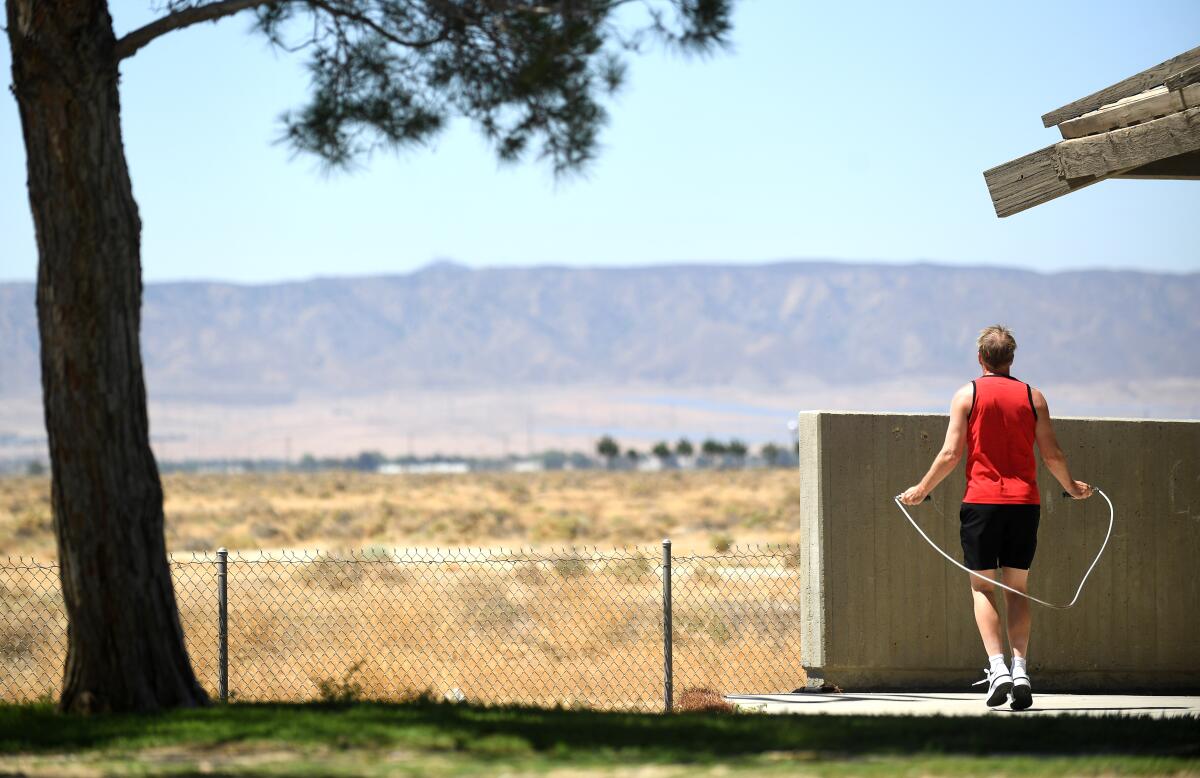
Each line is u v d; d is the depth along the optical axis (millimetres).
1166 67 15992
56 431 15555
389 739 13461
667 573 19859
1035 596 19234
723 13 16828
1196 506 20016
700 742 13250
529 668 28500
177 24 16078
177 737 13570
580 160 18172
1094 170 16047
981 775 11328
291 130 18766
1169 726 13984
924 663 18719
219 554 20250
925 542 18828
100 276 15461
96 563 15555
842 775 11430
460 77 18250
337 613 36375
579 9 16672
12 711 15609
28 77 15328
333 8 18016
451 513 118500
